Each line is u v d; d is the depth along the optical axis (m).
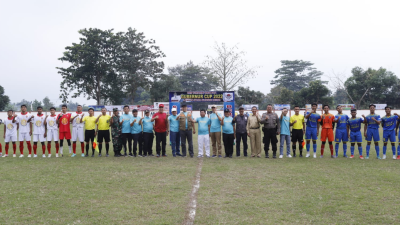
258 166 10.12
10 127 12.49
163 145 12.58
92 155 12.70
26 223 5.20
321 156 12.20
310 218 5.39
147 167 10.01
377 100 53.03
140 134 12.80
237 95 59.91
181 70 88.50
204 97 18.59
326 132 12.03
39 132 12.32
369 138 11.65
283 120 12.15
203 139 12.42
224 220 5.30
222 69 42.25
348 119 12.04
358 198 6.50
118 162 11.02
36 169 9.65
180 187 7.45
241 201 6.34
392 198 6.48
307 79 94.38
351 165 10.16
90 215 5.56
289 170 9.41
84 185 7.65
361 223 5.16
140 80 58.94
